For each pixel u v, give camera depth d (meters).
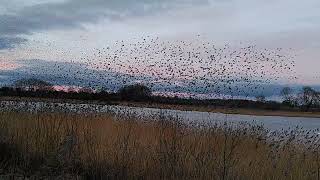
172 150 8.36
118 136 9.30
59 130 9.16
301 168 8.34
